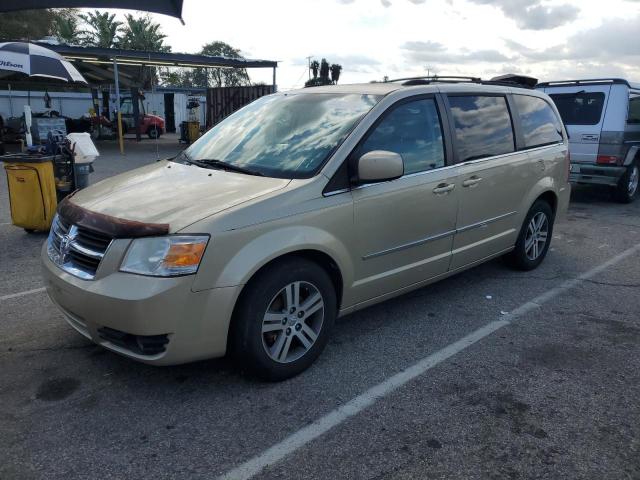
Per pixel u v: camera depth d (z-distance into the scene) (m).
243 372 3.33
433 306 4.67
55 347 3.75
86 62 19.42
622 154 9.38
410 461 2.65
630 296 5.00
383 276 3.86
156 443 2.75
